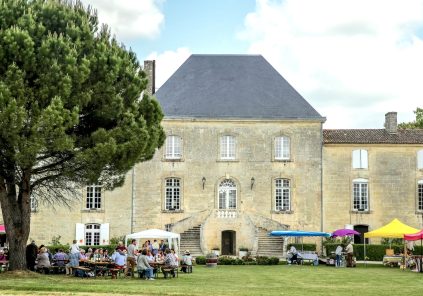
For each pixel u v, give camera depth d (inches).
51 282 940.0
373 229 1915.6
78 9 1113.4
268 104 1946.4
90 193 1891.0
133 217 1889.8
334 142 1929.1
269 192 1907.0
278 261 1673.2
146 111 1163.3
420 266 1375.5
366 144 1935.3
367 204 1925.4
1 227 1631.4
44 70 995.9
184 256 1312.7
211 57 2062.0
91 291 815.1
